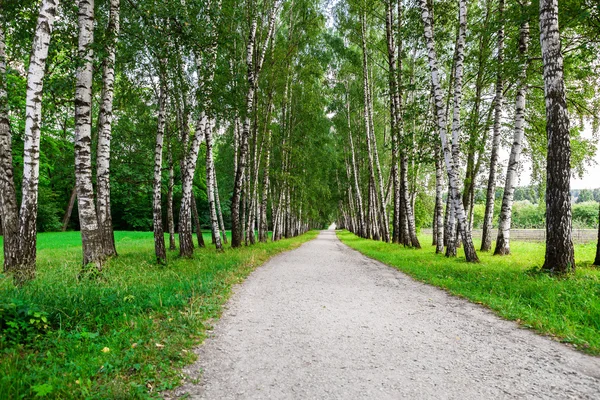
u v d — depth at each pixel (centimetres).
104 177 1101
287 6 2205
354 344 455
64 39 845
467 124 1431
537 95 1588
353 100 2992
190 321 521
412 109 1484
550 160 819
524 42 1224
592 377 358
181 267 1025
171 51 923
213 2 922
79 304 518
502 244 1405
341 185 4891
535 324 524
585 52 1113
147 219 4894
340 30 2419
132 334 448
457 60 1238
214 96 1141
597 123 1371
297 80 2502
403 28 1532
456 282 838
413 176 2480
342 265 1302
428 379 354
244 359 406
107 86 1035
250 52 1653
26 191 679
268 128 2408
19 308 431
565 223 804
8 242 721
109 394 303
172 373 360
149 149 1675
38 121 684
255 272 1088
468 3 1565
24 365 337
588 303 568
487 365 389
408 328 523
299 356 415
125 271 913
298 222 5012
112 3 885
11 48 990
